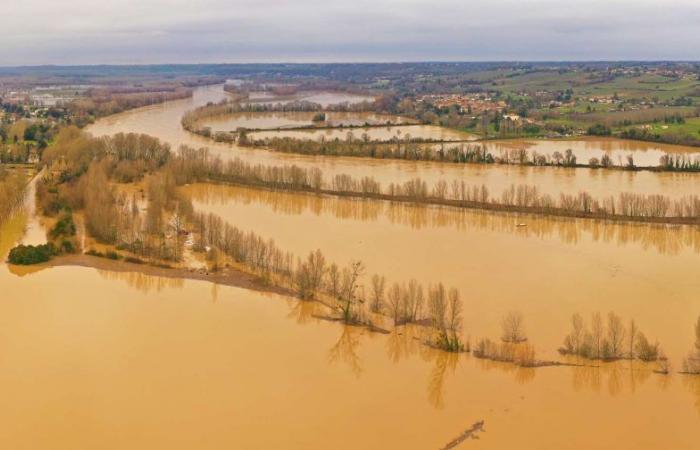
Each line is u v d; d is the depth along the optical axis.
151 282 150.88
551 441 95.44
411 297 131.00
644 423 99.56
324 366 115.50
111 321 131.50
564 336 124.38
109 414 101.06
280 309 137.38
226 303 140.25
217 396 106.06
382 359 117.88
